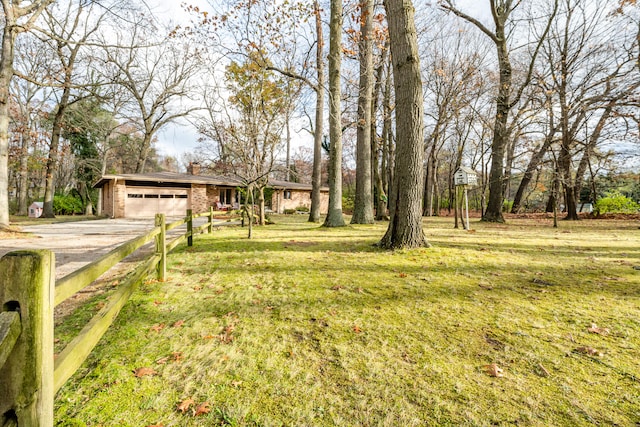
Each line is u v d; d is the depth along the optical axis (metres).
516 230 9.32
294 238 7.55
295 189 26.16
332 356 2.08
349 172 34.12
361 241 6.84
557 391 1.68
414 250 5.39
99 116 24.64
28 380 0.91
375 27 10.41
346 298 3.18
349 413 1.53
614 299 3.03
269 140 8.41
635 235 7.85
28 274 0.92
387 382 1.78
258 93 7.94
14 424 0.90
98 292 3.53
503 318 2.63
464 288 3.45
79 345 1.31
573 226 10.71
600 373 1.83
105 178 17.28
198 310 2.92
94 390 1.71
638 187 19.17
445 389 1.71
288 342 2.28
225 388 1.74
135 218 17.55
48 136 18.80
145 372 1.88
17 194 24.83
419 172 5.47
